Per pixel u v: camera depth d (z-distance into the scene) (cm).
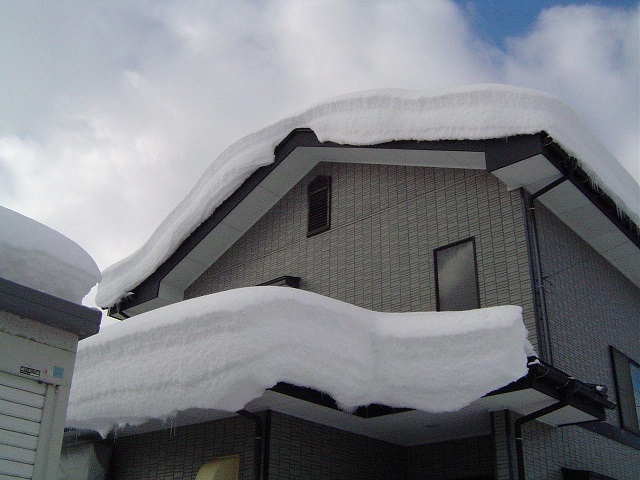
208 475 652
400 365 591
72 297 456
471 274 755
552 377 581
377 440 762
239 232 1025
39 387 440
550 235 772
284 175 959
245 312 543
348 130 818
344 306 608
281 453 652
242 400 532
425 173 848
